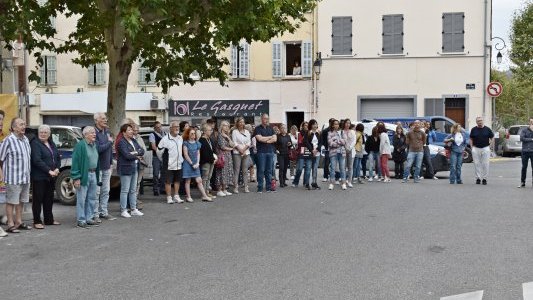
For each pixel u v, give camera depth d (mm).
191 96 32562
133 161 12070
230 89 32344
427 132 20516
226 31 14836
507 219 11016
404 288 6480
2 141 10758
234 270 7355
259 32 16016
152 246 8969
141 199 14836
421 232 9742
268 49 32125
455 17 30500
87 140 10898
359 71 31359
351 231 9891
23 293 6574
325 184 18234
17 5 15242
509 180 19188
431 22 30703
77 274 7355
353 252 8273
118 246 9047
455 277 6918
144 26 15344
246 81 32312
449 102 30844
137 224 11055
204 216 11875
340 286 6570
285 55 32406
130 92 32406
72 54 32812
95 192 11109
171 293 6406
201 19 16078
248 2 14586
